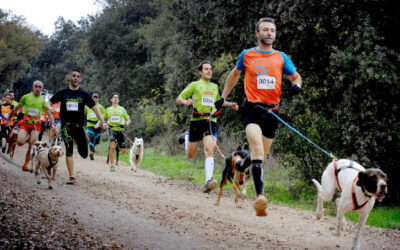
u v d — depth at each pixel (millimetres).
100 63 30562
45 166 6746
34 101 8812
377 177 3873
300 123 9297
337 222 4523
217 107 4633
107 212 5371
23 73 47906
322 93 10250
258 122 4125
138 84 27391
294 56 10344
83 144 7664
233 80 4527
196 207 6645
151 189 8258
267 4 10359
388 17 9070
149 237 4375
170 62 19156
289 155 9508
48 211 4867
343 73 8711
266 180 10609
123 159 16328
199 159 15312
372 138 8438
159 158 16609
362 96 8453
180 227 4961
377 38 8398
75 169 10477
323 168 8930
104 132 27500
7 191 5586
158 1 27062
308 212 7367
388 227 6711
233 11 11234
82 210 5293
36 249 3395
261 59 4180
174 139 18484
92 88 34750
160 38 23672
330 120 9500
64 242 3713
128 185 8406
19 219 4207
